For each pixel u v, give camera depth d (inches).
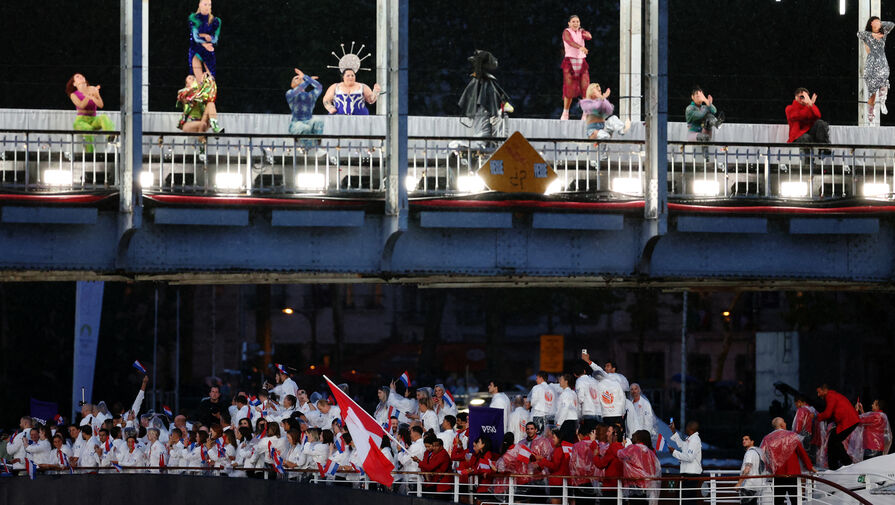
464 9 6432.1
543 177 3046.3
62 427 3408.0
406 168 2965.1
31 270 3016.7
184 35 6038.4
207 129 3378.4
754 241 3181.6
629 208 3065.9
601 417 3083.2
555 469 2721.5
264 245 3053.6
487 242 3105.3
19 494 3272.6
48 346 5821.9
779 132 3718.0
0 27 6053.2
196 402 6771.7
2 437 3659.0
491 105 3262.8
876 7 4005.9
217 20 3403.1
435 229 3093.0
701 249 3176.7
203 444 3238.2
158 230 3029.0
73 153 3083.2
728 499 2623.0
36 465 3309.5
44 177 3063.5
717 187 3198.8
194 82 3363.7
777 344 5369.1
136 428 3469.5
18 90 6038.4
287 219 3006.9
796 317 5787.4
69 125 3447.3
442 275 3122.5
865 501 2455.7
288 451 3120.1
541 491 2817.4
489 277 3211.1
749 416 5812.0
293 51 6067.9
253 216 3051.2
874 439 3161.9
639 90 4003.4
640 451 2650.1
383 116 3590.1
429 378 7327.8
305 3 5940.0
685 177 3282.5
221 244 3043.8
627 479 2596.0
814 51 6289.4
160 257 3026.6
